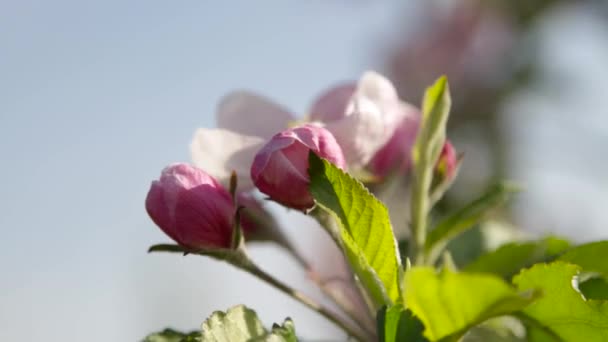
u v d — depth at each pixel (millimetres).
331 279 333
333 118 319
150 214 303
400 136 322
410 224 316
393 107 316
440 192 325
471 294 259
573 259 309
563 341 290
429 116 310
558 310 288
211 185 304
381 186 320
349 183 287
